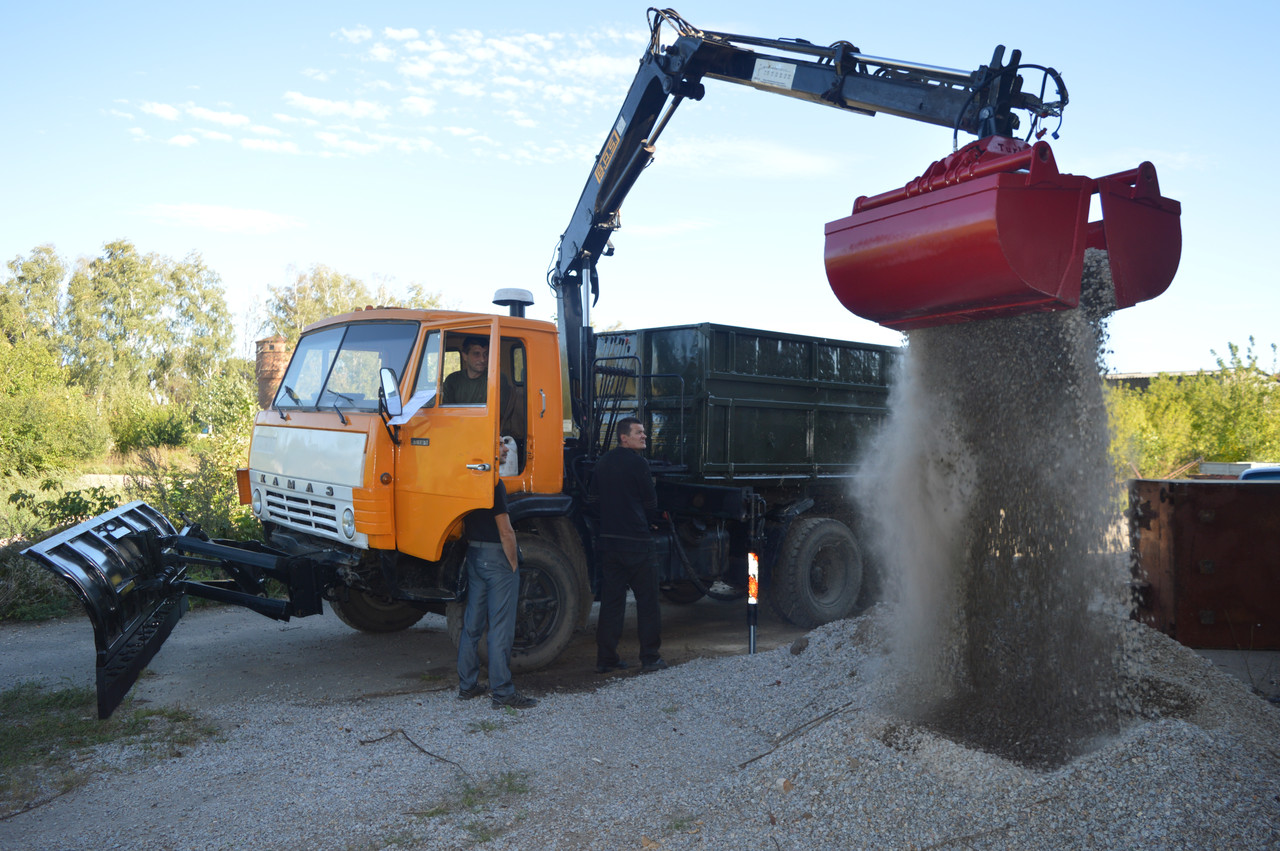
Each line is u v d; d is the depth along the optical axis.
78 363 66.50
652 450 7.84
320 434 5.85
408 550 5.47
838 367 8.78
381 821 3.59
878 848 3.16
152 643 5.48
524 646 6.03
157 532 6.14
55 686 5.70
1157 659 4.52
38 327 66.06
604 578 6.19
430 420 5.44
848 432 8.91
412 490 5.46
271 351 18.98
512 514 5.75
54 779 4.06
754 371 7.85
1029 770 3.52
